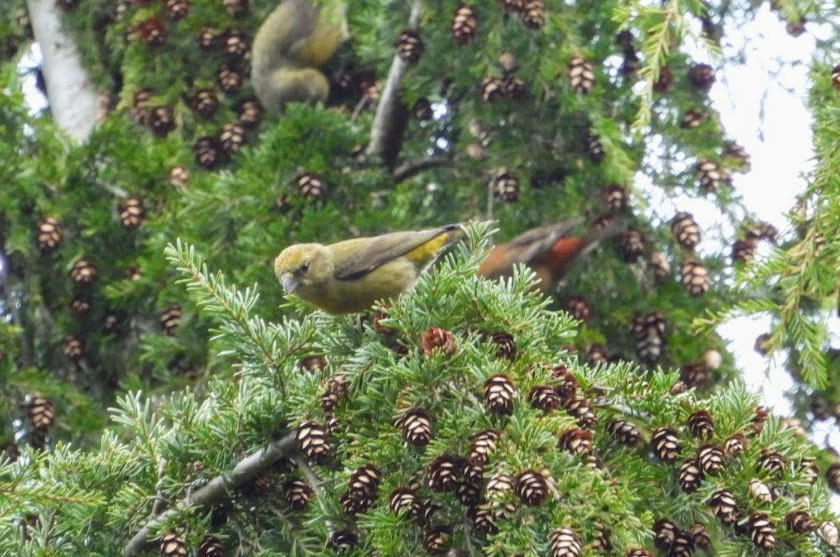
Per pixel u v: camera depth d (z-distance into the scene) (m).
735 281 9.02
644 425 7.50
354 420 7.42
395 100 13.90
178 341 12.91
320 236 12.85
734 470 7.16
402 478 7.05
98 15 16.09
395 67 13.74
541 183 14.05
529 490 6.50
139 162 13.79
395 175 14.44
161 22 14.85
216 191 13.09
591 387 7.55
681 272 13.50
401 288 9.85
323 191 13.48
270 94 15.34
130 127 15.09
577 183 13.73
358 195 13.73
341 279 9.76
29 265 14.05
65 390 12.94
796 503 6.99
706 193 13.40
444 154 15.09
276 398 7.76
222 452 7.67
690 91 13.98
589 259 13.51
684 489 7.17
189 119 14.85
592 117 12.88
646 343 13.44
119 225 13.89
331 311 9.97
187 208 13.05
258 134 15.56
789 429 7.27
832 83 9.09
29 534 8.22
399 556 6.96
